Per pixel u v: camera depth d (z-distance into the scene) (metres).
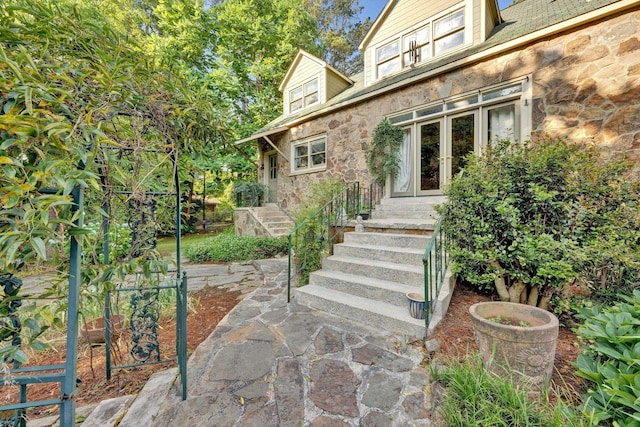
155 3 13.16
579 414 1.47
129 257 2.21
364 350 2.36
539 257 2.44
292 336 2.63
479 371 1.71
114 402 1.81
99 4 8.20
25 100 1.00
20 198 1.00
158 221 2.57
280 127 8.38
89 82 1.39
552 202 2.56
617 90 3.63
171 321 3.17
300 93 9.22
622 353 1.51
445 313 2.78
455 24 5.51
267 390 1.88
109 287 1.76
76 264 1.30
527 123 4.28
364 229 4.63
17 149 1.09
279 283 4.49
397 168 5.93
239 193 10.26
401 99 5.81
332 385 1.92
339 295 3.34
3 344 1.33
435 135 5.45
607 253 2.28
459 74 4.98
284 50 12.62
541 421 1.41
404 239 3.81
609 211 2.49
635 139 3.52
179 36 11.30
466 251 2.89
